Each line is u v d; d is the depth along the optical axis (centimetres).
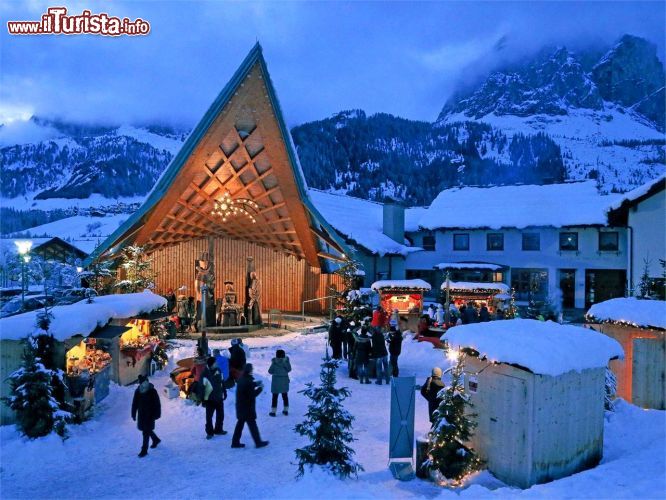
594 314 1455
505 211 3831
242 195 2648
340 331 1858
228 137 2180
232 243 3256
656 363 1309
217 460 991
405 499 793
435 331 2167
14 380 1106
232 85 1944
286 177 2380
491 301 2583
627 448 1026
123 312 1512
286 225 2822
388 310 2561
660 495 727
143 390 1024
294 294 3259
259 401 1360
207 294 2542
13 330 1161
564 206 3706
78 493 858
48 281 3312
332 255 2855
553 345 894
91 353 1422
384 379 1645
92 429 1172
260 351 2042
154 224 2533
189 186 2405
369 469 950
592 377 966
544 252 3662
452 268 3719
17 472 947
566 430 912
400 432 959
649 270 2744
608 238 3522
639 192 2756
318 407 910
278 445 1068
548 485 805
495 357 884
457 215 3944
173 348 2036
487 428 938
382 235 3881
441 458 894
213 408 1123
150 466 967
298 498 779
